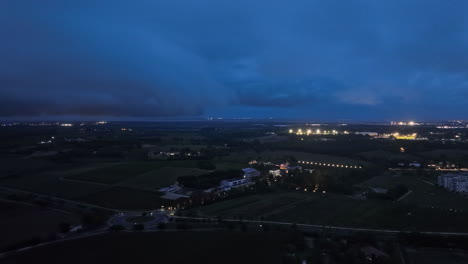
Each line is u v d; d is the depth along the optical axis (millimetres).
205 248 105438
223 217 142000
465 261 97188
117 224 132500
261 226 128500
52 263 95312
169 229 125750
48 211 152000
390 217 139250
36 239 111625
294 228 124000
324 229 125000
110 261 96250
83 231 124375
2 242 112438
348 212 147375
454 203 163000
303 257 98562
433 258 99375
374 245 108500
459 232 121312
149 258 98250
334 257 98250
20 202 167750
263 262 95000
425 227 126938
